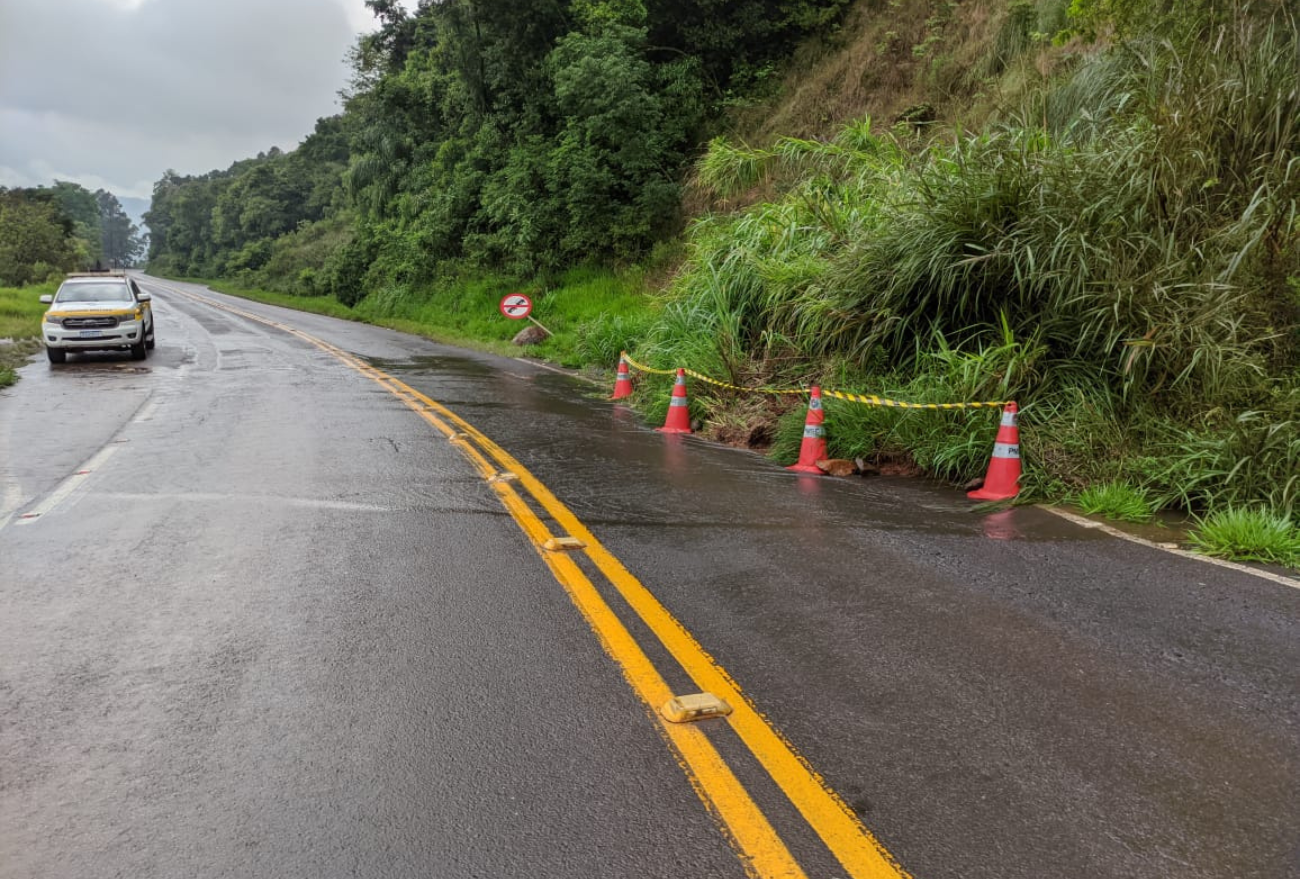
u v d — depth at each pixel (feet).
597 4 84.12
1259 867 8.36
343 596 15.37
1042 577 16.78
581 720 11.14
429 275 113.09
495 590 15.71
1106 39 42.78
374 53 132.87
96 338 55.21
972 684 12.19
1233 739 10.75
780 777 9.86
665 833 8.86
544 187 89.76
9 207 214.69
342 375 50.39
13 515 20.48
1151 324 24.13
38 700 11.59
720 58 88.38
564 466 26.86
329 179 270.05
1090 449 23.81
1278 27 31.14
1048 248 26.76
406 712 11.33
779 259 39.55
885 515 21.57
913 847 8.65
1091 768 10.07
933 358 28.99
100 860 8.42
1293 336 24.90
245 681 12.17
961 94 57.67
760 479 25.75
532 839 8.77
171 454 27.61
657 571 16.88
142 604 14.94
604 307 72.33
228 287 233.76
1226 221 26.07
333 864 8.38
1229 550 18.15
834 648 13.37
